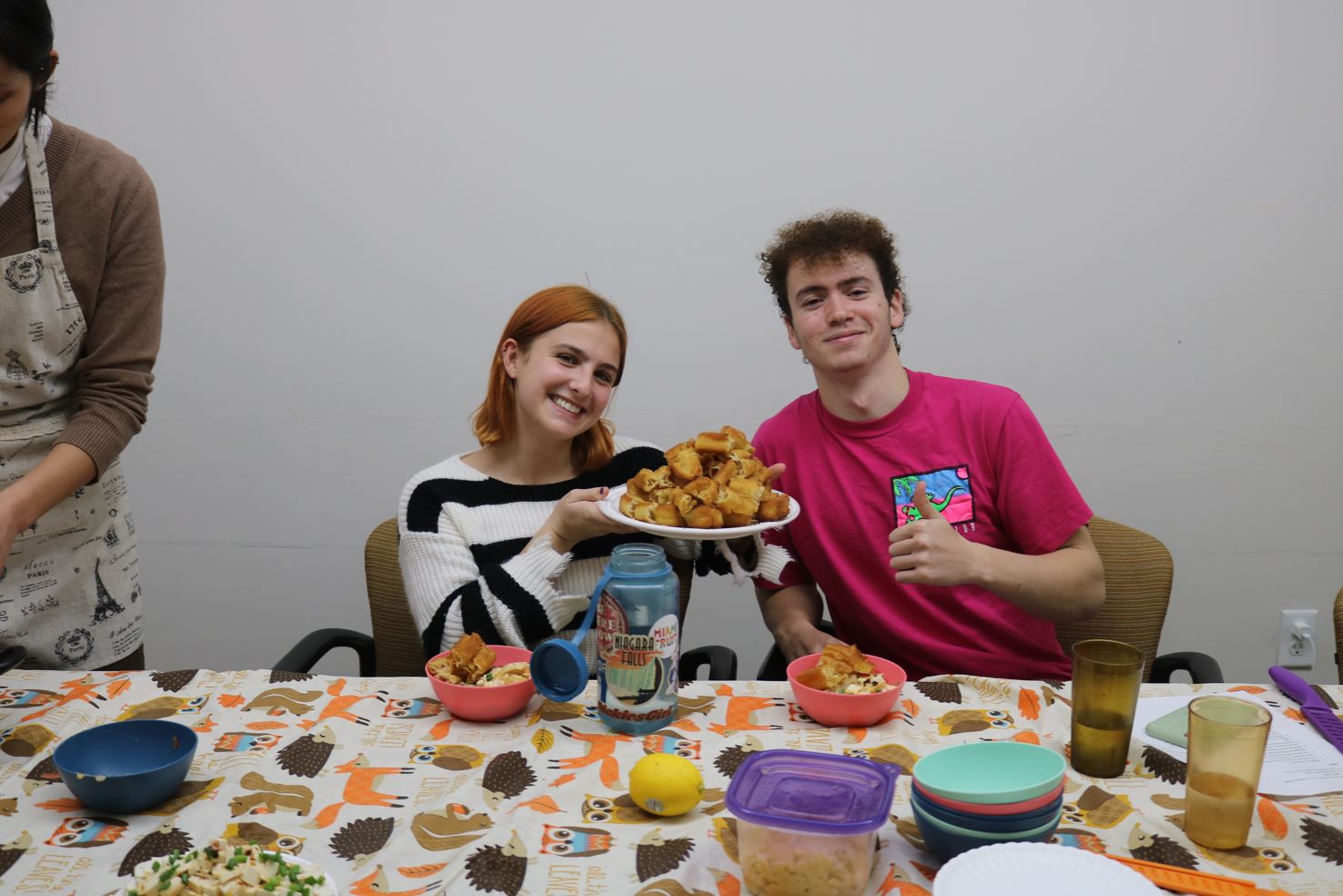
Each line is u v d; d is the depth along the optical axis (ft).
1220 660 7.89
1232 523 7.71
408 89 7.45
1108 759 3.40
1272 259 7.37
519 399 5.19
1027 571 4.84
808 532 5.49
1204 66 7.20
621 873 2.87
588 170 7.50
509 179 7.52
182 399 7.78
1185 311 7.45
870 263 5.13
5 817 3.17
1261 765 2.96
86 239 4.78
